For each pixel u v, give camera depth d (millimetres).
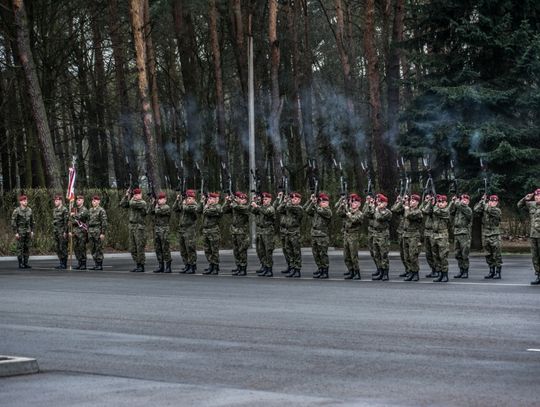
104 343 16094
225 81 75875
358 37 69875
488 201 30891
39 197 46031
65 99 63969
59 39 60281
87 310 21125
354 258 30797
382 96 70562
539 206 27891
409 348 15406
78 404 11117
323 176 58969
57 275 32688
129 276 32188
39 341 16344
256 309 21141
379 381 12570
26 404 11125
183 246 34000
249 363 14047
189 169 65000
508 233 57594
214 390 11977
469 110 49406
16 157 63406
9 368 13141
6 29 55500
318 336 16812
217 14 65625
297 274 32250
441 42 50312
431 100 49719
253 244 52500
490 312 20344
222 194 54344
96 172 68938
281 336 16844
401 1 52812
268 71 69562
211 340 16406
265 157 68438
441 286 27328
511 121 49312
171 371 13414
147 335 17047
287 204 32250
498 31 48125
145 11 56969
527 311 20516
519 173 48094
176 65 78312
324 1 74812
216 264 33469
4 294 25062
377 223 30250
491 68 49844
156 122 61625
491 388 12055
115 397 11523
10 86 57688
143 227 34969
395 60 53156
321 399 11375
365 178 56500
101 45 65812
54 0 58438
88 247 47656
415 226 30062
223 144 60594
